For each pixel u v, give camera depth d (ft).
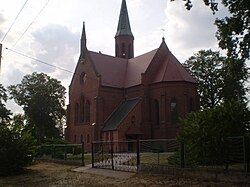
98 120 168.76
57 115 227.40
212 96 190.60
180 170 50.67
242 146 44.88
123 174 58.90
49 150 100.73
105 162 74.74
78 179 56.90
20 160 70.44
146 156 68.18
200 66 193.57
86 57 186.70
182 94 158.20
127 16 220.64
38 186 51.03
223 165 47.65
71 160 86.38
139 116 162.40
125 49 214.48
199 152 48.29
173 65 168.04
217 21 58.59
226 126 48.16
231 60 59.11
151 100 166.40
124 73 191.52
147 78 168.76
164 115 157.79
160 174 53.98
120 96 179.83
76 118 189.26
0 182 58.23
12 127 74.08
